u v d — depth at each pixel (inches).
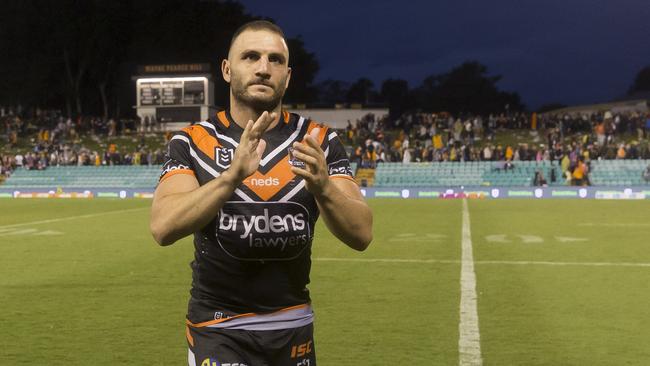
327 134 108.6
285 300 105.5
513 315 304.5
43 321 296.2
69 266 463.5
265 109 103.8
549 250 542.6
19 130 2095.2
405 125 1979.6
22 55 2472.9
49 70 2477.9
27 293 362.9
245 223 100.5
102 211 1051.9
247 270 103.1
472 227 744.3
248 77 101.3
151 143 1962.4
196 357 106.3
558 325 285.1
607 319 295.9
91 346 254.8
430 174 1572.3
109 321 295.7
